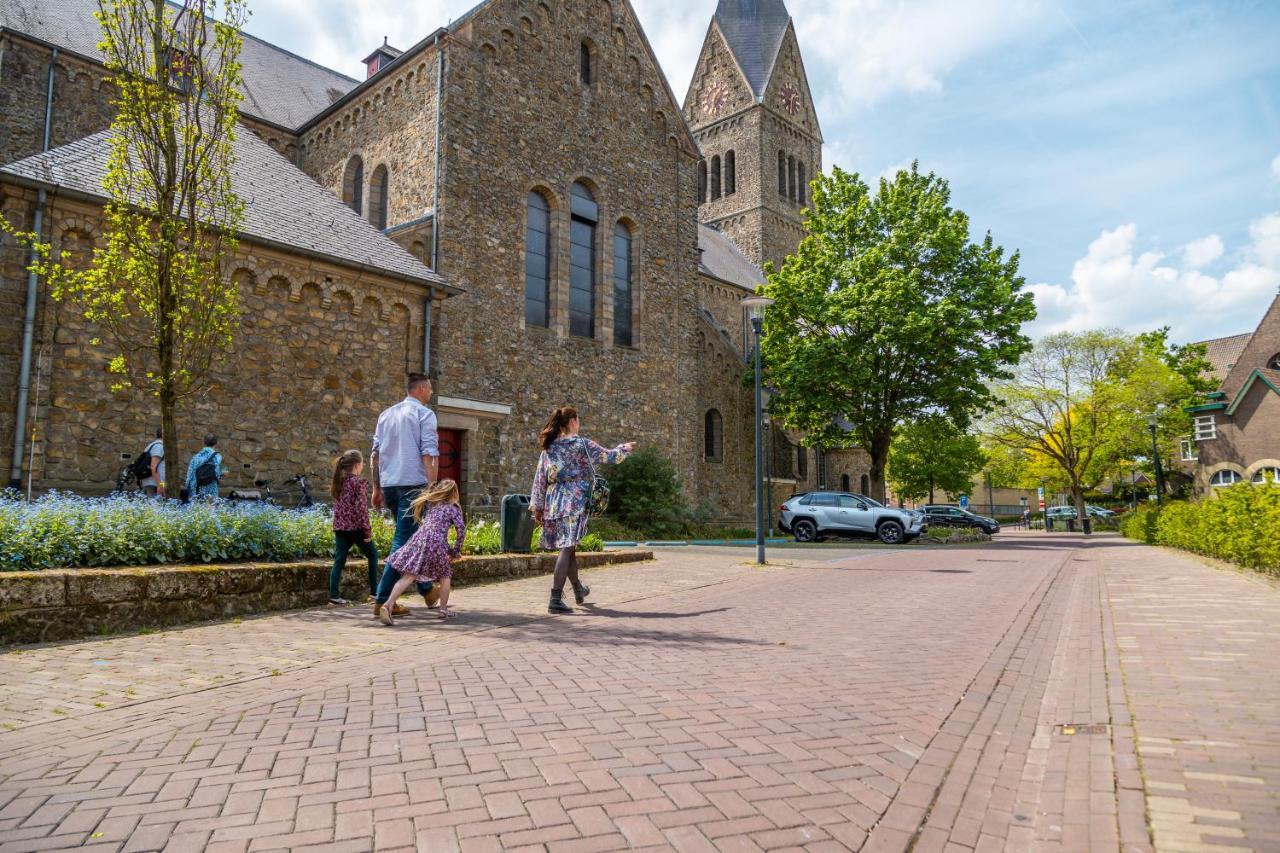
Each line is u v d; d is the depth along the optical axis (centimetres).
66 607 623
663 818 280
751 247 5084
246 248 1367
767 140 5172
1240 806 288
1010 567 1483
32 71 1925
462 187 2050
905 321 2672
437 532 719
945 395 2769
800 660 566
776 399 3186
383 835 264
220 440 1323
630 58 2608
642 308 2567
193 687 469
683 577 1145
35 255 1134
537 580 1050
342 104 2353
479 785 310
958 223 2847
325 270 1487
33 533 683
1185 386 4034
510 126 2194
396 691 458
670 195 2722
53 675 499
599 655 564
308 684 475
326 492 1452
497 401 2083
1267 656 566
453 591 934
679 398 2669
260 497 1320
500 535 1146
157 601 680
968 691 489
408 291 1622
